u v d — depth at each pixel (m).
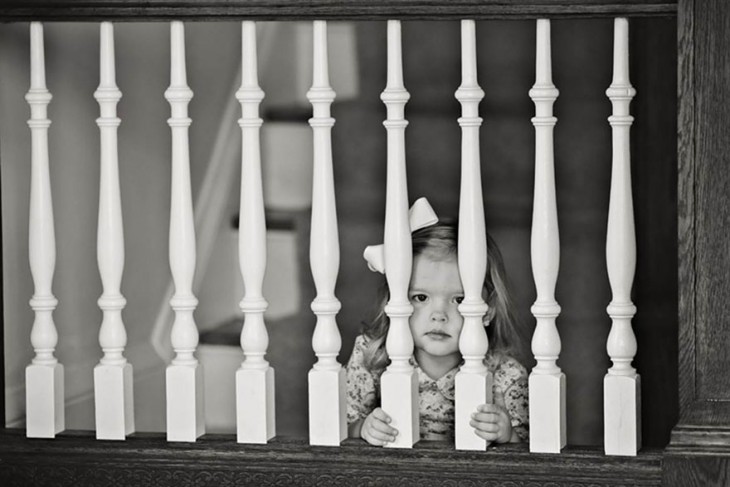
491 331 3.29
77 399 3.45
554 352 2.67
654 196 3.41
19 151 3.33
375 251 3.08
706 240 2.54
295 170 3.45
